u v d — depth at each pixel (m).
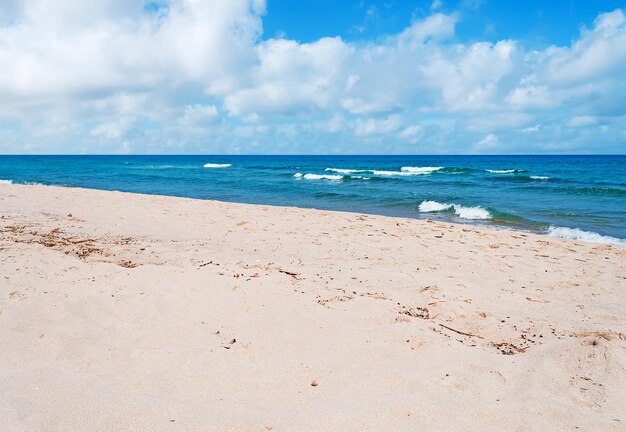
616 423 2.68
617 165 53.97
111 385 2.87
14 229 7.75
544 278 6.45
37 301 4.26
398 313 4.47
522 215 13.62
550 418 2.71
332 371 3.20
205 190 22.91
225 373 3.13
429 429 2.50
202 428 2.41
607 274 6.73
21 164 59.84
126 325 3.90
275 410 2.66
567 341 3.83
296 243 8.17
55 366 3.08
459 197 18.23
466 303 5.02
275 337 3.75
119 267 5.55
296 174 33.66
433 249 8.18
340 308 4.48
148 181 29.22
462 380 3.12
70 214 10.46
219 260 6.31
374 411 2.65
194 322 3.99
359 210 15.25
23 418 2.40
